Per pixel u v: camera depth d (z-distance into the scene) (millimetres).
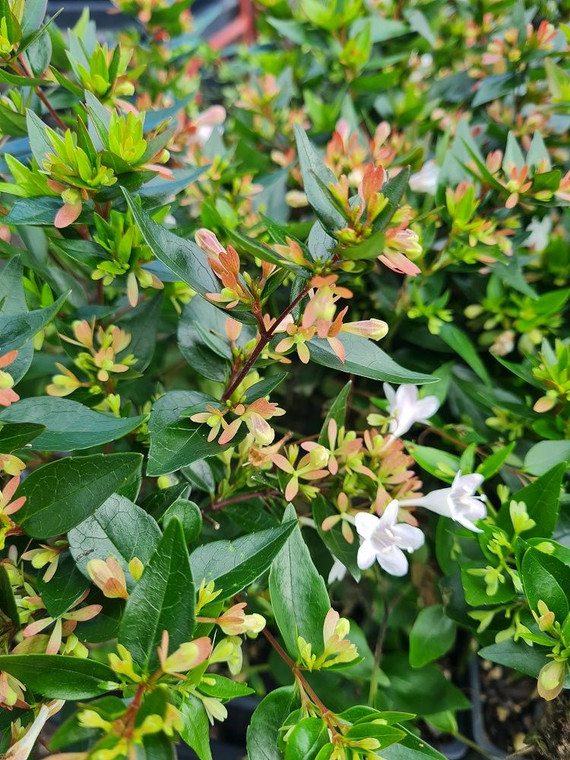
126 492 147
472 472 200
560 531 190
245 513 181
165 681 117
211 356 172
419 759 141
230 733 239
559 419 203
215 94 384
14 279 160
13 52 189
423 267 229
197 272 144
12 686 128
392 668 219
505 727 234
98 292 207
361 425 252
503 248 223
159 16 318
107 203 172
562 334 245
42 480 134
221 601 131
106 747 102
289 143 299
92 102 163
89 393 185
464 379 238
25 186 162
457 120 291
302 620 149
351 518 170
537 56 271
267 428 146
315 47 312
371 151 244
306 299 144
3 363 127
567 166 287
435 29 345
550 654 151
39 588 140
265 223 138
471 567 176
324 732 137
